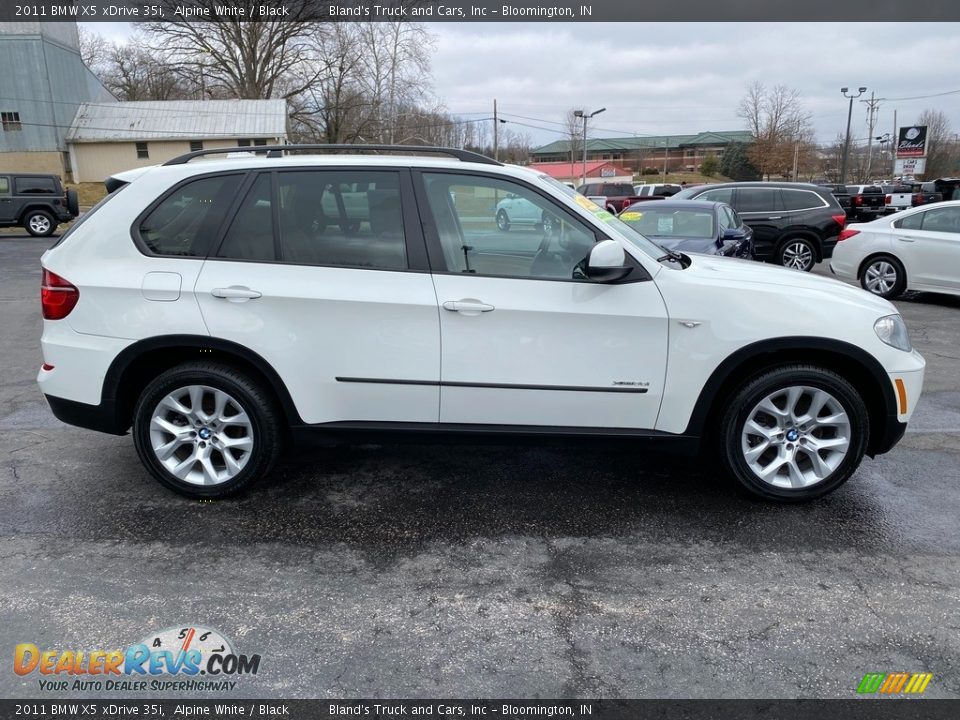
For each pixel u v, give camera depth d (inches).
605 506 149.9
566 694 95.4
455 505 150.3
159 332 139.6
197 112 1664.6
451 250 140.2
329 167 141.7
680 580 122.0
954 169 2925.7
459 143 2657.5
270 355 139.4
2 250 693.3
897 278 399.2
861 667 100.5
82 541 134.0
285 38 1798.7
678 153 4279.0
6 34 1444.4
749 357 138.7
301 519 143.6
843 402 141.7
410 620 111.0
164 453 148.5
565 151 4461.1
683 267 149.3
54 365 144.6
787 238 510.0
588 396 140.7
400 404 142.7
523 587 120.0
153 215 142.9
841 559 128.6
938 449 182.2
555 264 140.8
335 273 139.3
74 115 1610.5
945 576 123.0
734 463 145.9
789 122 2532.0
